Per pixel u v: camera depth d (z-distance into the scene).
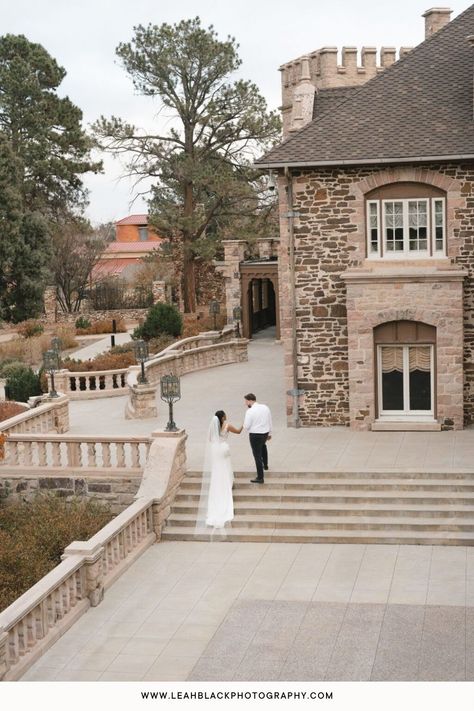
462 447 22.83
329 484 20.58
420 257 24.58
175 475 20.69
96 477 21.83
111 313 66.12
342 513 19.69
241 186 55.00
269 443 24.00
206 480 20.03
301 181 24.75
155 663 14.09
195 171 54.75
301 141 24.70
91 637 15.15
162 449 20.72
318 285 25.16
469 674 13.16
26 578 17.25
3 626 13.36
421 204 24.39
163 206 57.75
